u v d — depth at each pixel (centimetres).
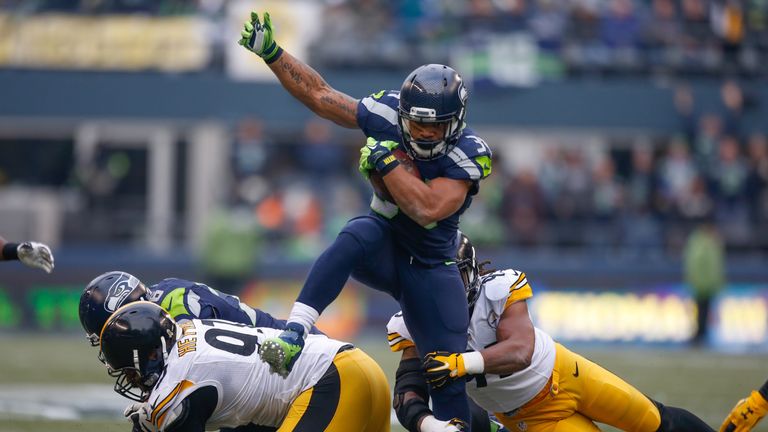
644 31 6406
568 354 1839
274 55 1884
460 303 1764
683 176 6019
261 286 5697
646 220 5984
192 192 6278
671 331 5766
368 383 1666
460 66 6212
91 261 5812
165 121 6194
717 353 5019
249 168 5906
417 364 1838
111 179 6244
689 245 5584
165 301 1734
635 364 4259
